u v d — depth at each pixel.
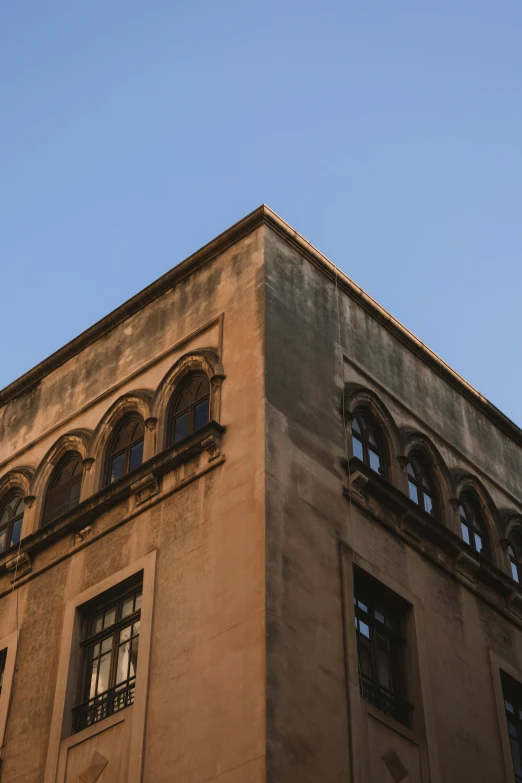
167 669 21.94
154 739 21.25
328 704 21.03
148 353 28.11
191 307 27.84
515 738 25.56
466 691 24.56
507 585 27.47
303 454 24.12
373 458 26.58
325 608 22.23
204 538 23.16
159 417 26.36
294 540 22.56
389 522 25.27
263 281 26.31
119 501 25.52
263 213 27.48
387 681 23.34
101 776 21.58
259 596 21.31
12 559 26.84
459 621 25.64
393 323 29.36
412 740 22.48
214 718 20.52
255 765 19.38
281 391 24.67
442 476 28.12
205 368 26.09
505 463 31.05
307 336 26.41
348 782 20.45
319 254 28.19
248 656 20.73
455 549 26.45
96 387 28.97
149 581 23.52
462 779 22.94
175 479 24.66
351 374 27.17
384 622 24.17
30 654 24.94
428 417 29.03
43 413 29.98
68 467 28.31
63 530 26.12
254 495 22.81
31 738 23.42
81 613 24.73
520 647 27.06
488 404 31.44
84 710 23.28
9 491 29.30
